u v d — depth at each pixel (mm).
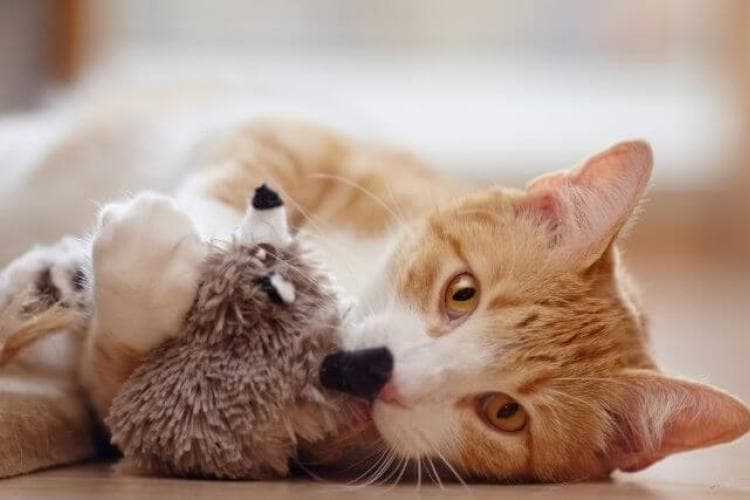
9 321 667
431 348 700
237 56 1729
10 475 647
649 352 751
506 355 707
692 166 1771
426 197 852
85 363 678
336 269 776
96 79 1084
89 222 821
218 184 808
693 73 1800
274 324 646
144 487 633
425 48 1785
